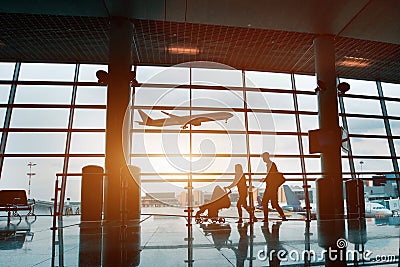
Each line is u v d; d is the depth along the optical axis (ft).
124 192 13.64
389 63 33.58
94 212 18.70
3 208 21.95
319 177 24.62
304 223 15.49
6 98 32.04
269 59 32.55
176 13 22.13
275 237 10.26
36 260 7.12
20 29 26.25
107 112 22.11
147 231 12.70
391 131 37.40
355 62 33.27
